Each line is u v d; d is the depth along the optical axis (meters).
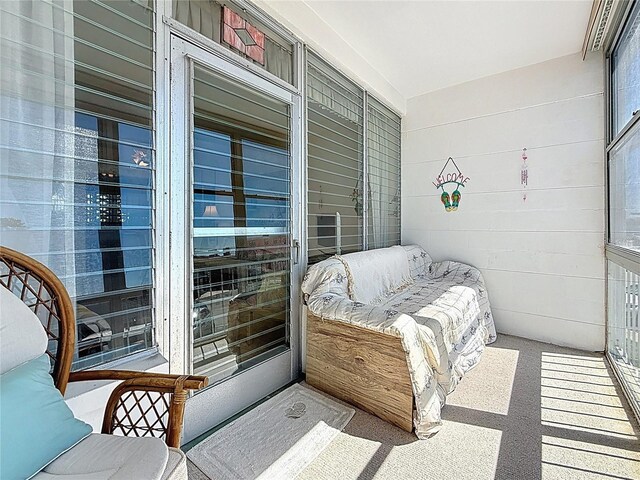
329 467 1.54
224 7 1.91
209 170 1.85
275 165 2.30
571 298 3.06
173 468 0.92
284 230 2.39
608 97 2.79
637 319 2.09
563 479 1.47
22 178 1.20
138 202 1.53
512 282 3.36
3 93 1.16
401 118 4.05
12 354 0.96
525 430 1.82
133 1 1.49
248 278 2.11
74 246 1.33
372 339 1.95
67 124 1.31
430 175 3.87
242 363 2.07
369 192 3.46
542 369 2.59
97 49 1.39
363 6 2.36
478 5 2.34
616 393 2.22
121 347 1.48
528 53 3.00
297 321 2.49
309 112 2.61
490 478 1.47
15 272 1.11
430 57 3.07
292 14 2.28
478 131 3.53
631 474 1.50
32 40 1.22
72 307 1.20
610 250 2.65
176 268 1.67
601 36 2.63
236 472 1.51
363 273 2.67
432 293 2.95
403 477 1.48
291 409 2.02
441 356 2.09
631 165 2.19
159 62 1.58
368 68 3.20
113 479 0.82
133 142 1.50
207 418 1.82
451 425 1.87
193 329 1.76
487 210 3.49
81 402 1.25
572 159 3.03
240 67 1.99
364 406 2.00
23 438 0.83
